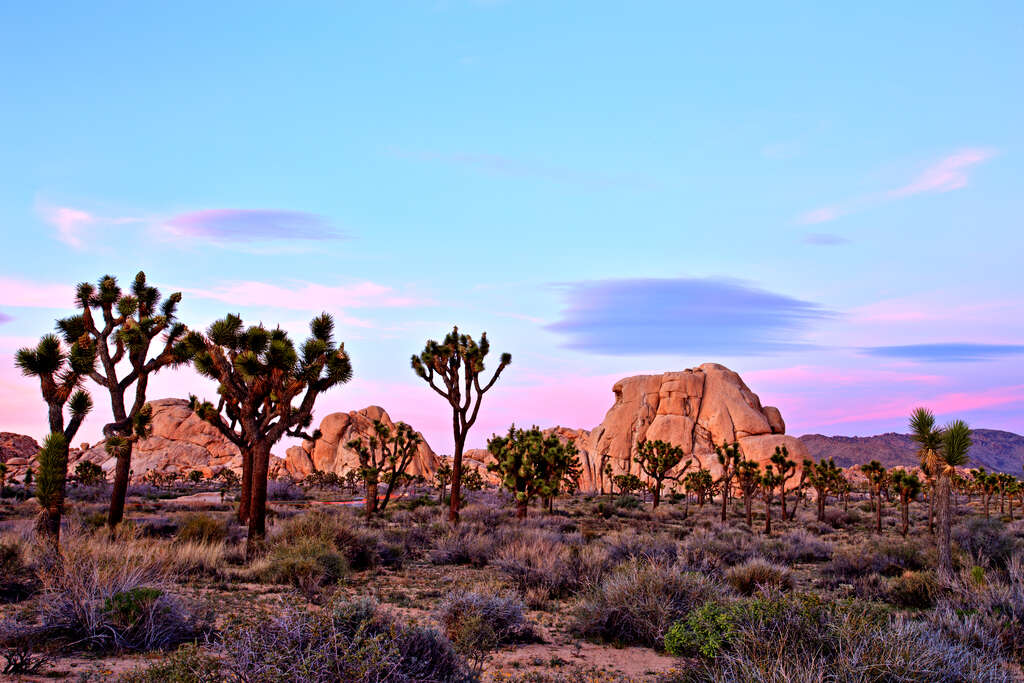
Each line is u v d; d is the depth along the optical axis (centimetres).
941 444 1838
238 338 2133
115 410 2234
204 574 1496
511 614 1036
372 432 15212
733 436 14188
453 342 3139
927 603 1312
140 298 2336
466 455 14500
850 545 2909
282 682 513
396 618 711
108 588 905
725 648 705
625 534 2294
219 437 14338
